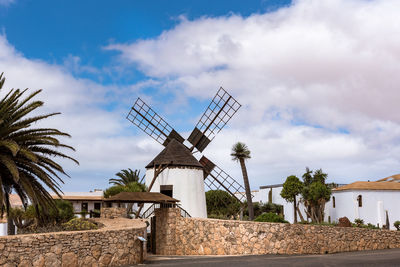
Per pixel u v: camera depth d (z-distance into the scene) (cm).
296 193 5606
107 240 1761
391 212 5369
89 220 2581
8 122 2264
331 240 2556
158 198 2852
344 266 1725
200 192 4153
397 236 2925
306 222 3791
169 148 4219
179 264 1855
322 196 5259
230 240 2481
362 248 2719
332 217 5681
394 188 5425
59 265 1525
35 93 2339
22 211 3034
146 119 4975
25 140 2312
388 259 2008
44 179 2339
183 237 2758
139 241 2016
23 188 2323
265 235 2383
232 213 5722
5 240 1365
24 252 1412
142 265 1825
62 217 3002
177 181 4022
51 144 2384
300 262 1884
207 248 2591
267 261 1934
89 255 1658
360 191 5362
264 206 6556
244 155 5000
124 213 2747
